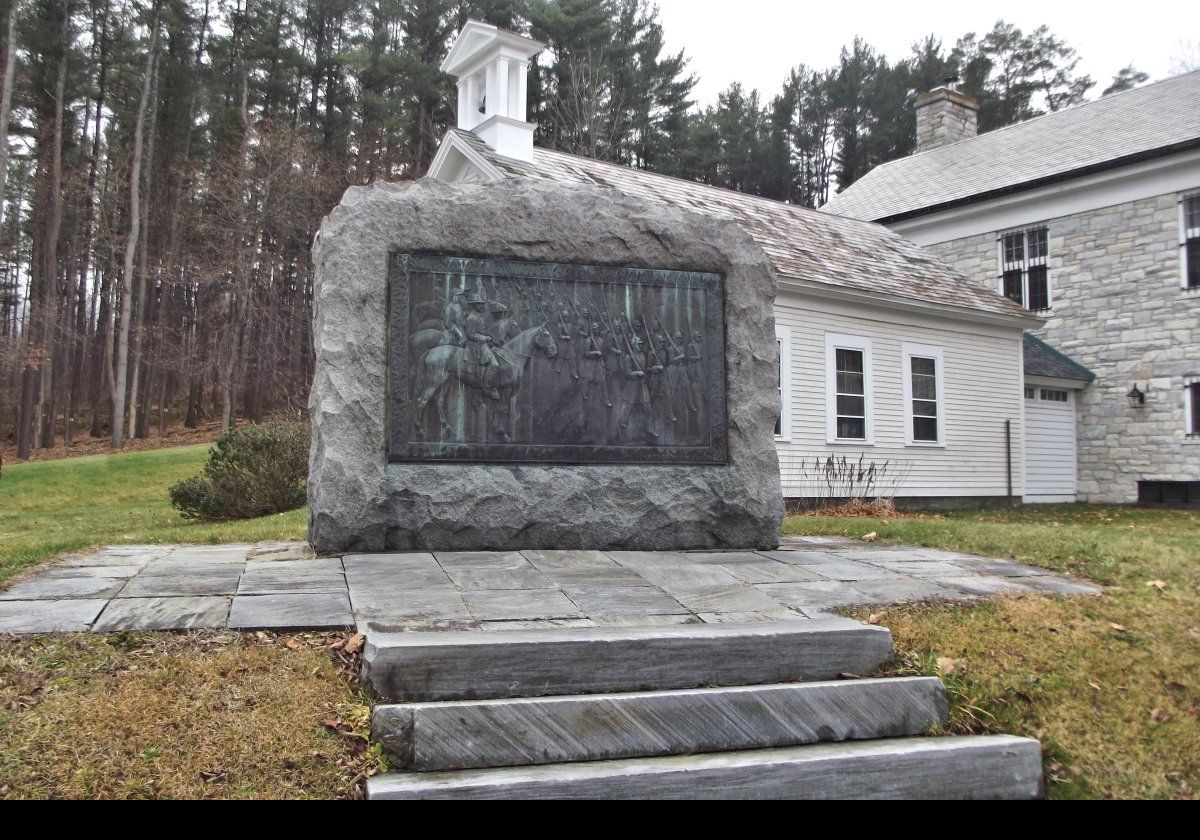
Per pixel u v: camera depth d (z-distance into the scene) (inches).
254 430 485.1
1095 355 868.0
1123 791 155.6
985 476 766.5
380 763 141.3
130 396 1444.4
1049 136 967.6
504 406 278.1
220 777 133.6
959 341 754.8
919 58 1950.1
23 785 126.2
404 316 272.4
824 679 178.2
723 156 1768.0
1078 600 224.7
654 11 1643.7
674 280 298.4
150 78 1269.7
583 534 279.1
